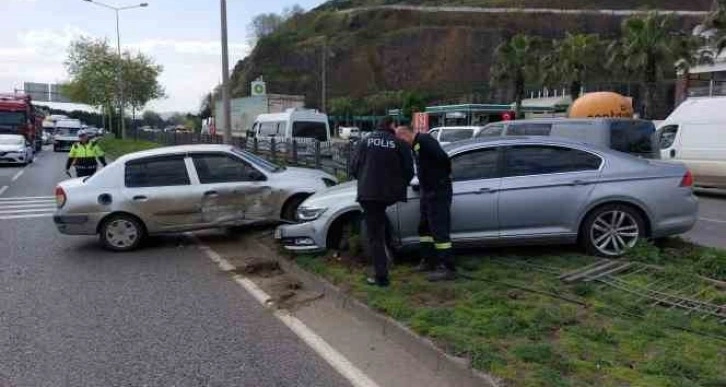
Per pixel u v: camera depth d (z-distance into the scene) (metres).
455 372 4.29
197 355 4.89
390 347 4.97
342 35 116.12
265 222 9.39
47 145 56.41
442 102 95.75
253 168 9.45
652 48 38.84
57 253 8.89
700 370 3.98
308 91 106.75
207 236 10.02
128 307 6.18
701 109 17.08
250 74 111.75
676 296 5.54
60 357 4.88
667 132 17.92
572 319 4.99
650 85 39.66
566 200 7.01
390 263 7.01
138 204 8.95
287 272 7.49
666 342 4.51
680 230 7.20
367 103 92.94
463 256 7.17
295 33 123.94
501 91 89.94
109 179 9.06
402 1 137.50
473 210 6.94
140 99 58.75
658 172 7.19
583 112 22.17
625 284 5.92
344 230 7.51
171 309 6.11
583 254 7.09
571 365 4.09
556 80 54.88
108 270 7.79
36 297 6.55
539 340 4.60
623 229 7.07
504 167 7.12
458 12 118.44
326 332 5.38
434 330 4.81
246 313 5.96
